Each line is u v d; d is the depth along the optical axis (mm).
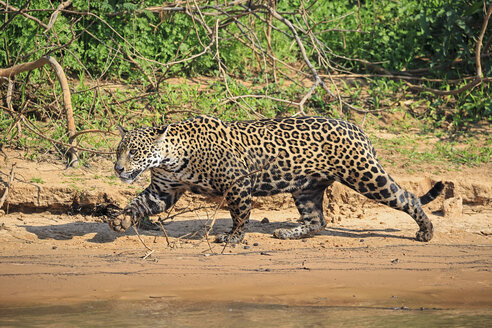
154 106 19781
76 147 16000
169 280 10344
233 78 22953
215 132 13133
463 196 16984
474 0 23016
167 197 13703
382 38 24312
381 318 8609
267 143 13172
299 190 13633
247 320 8406
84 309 8789
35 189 15219
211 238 13688
